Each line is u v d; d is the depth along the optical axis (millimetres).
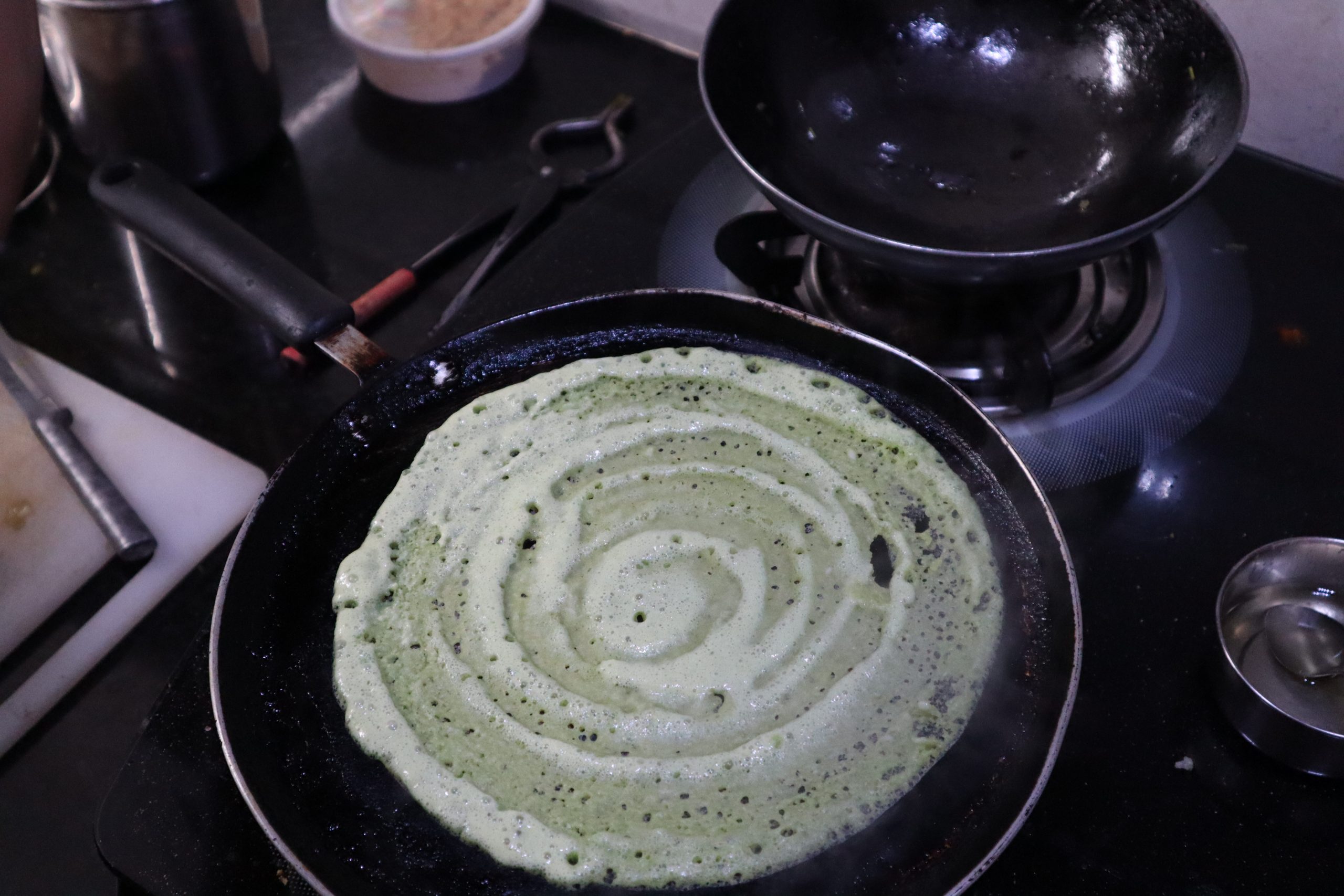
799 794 630
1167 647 659
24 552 729
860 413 711
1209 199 805
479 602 674
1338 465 706
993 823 608
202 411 774
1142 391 729
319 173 867
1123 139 749
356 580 673
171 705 649
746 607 670
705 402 720
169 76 789
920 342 736
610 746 644
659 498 700
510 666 659
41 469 753
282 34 943
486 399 719
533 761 640
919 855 612
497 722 647
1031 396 694
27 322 801
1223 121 702
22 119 738
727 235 746
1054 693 624
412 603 674
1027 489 671
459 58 861
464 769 638
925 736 637
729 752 639
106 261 825
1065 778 630
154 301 810
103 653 701
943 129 777
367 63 885
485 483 702
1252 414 722
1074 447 711
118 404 771
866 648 660
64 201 850
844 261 761
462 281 811
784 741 639
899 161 770
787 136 769
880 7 783
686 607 672
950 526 681
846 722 642
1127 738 638
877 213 751
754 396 721
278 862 615
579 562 686
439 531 691
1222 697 635
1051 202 750
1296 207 802
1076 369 731
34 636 713
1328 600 662
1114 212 734
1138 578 677
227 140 833
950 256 652
